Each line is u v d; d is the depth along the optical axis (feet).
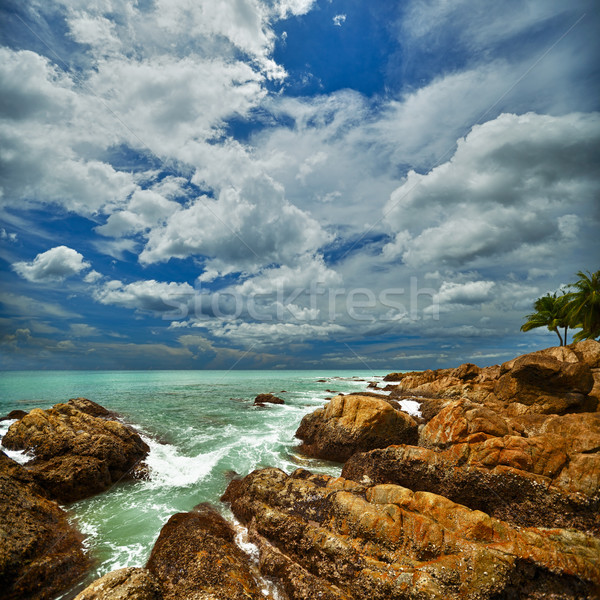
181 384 193.77
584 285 105.29
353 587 24.39
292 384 200.34
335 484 35.47
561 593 23.11
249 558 29.12
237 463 52.16
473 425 44.45
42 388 152.97
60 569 26.73
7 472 37.60
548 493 31.99
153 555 28.68
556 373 59.72
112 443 47.70
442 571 23.54
